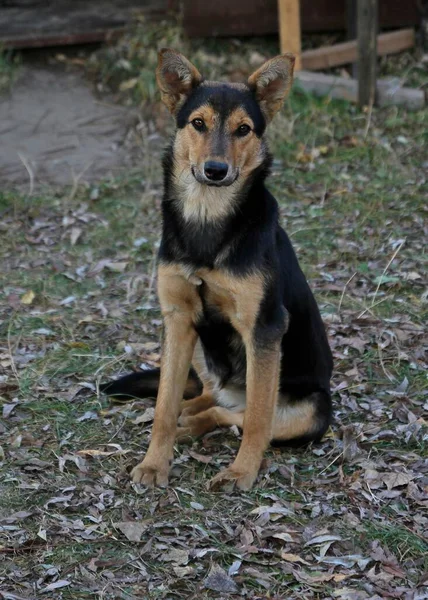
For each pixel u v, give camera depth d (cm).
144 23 1566
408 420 726
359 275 988
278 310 657
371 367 814
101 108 1434
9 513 605
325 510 616
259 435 656
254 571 555
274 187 1212
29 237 1092
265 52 1530
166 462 657
